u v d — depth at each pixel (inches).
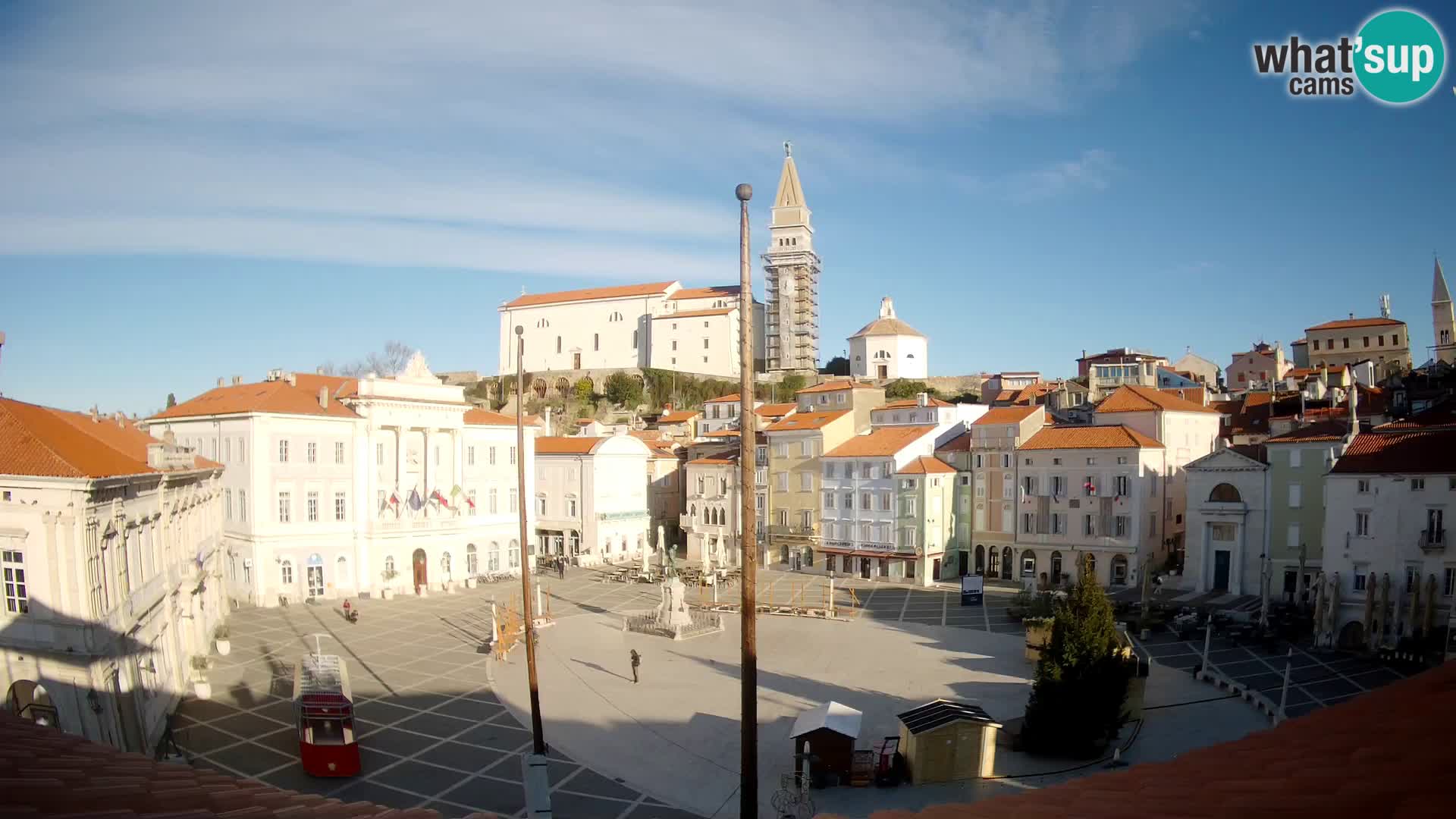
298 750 1649.9
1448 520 2222.0
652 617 2886.3
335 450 3329.2
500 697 2041.1
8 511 1365.7
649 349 7736.2
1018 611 2866.6
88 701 1355.8
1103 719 1624.0
